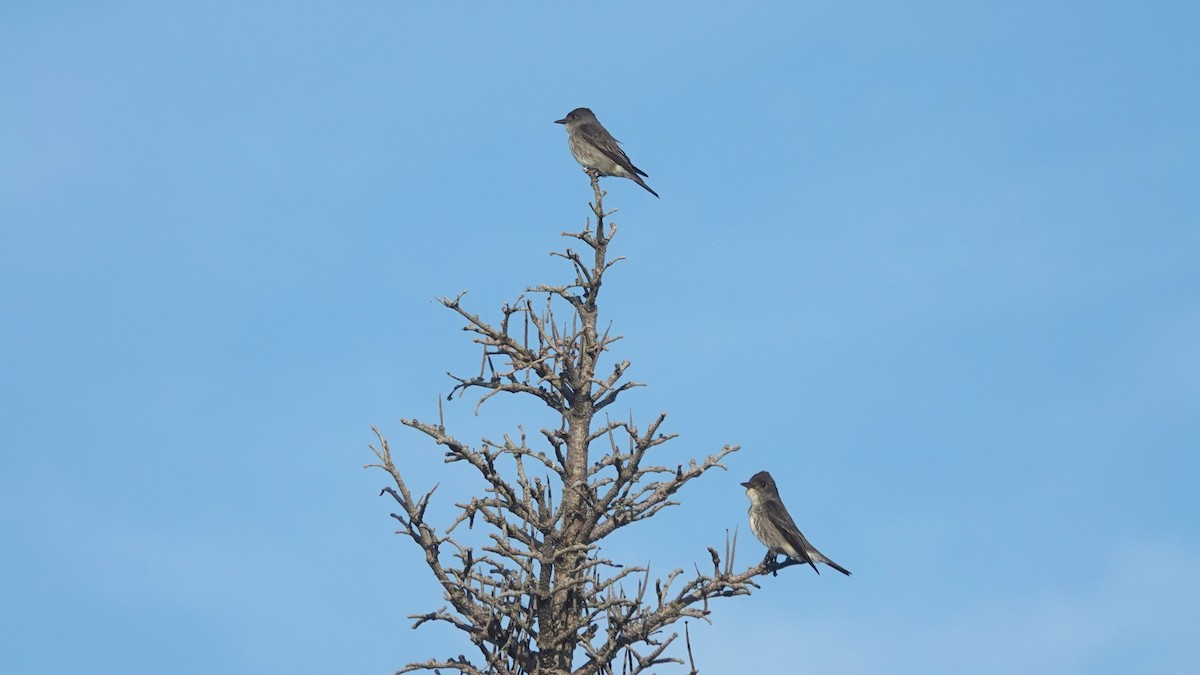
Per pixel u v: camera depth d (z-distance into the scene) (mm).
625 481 17828
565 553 17016
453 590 16859
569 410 18922
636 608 16203
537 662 17047
